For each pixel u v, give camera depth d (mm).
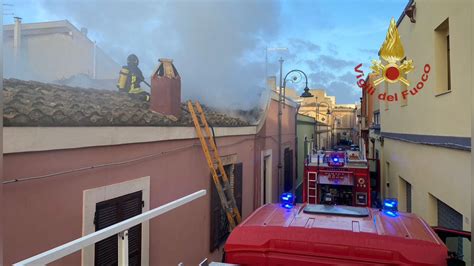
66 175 3561
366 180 8734
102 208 4078
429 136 6500
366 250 3113
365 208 4430
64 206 3535
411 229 3484
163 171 5422
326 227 3484
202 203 6840
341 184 8820
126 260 2104
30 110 3320
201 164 6785
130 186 4574
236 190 8398
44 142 3250
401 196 10000
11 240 2986
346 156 9586
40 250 3260
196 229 6559
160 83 5891
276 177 13133
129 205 4566
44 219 3307
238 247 3451
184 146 6129
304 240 3293
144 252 4812
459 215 5223
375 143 16469
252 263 3398
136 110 5324
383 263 3064
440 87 6121
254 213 4223
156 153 5219
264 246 3381
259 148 10727
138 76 6793
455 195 5145
